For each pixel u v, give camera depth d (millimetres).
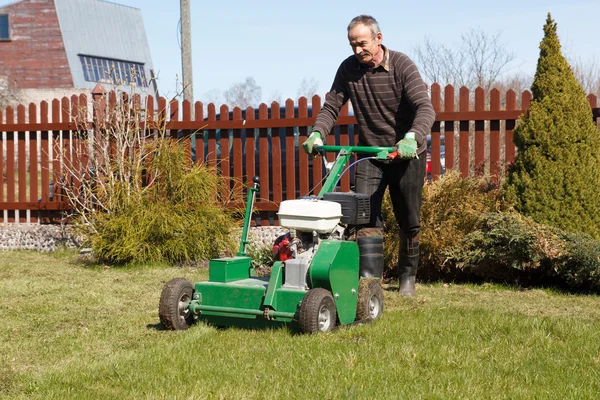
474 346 4910
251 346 4922
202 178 10023
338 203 5426
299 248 5473
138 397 3955
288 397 3900
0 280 8398
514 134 8547
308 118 10477
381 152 5691
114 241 9688
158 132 11000
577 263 7434
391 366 4410
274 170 10773
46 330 5797
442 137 13789
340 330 5234
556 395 3904
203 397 3883
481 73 24953
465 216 8211
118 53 44094
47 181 11656
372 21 6109
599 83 24422
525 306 6770
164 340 5309
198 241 9656
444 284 8078
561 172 8047
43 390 4152
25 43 39625
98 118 10461
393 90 6277
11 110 11820
